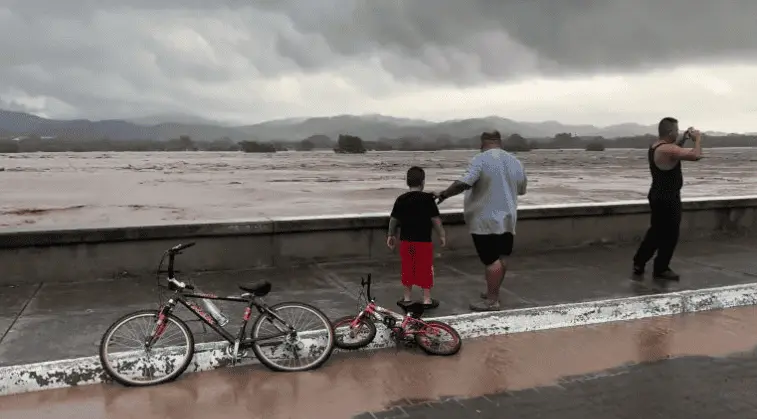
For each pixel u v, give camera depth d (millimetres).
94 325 5266
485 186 5699
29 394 4137
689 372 4617
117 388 4250
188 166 77375
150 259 7117
